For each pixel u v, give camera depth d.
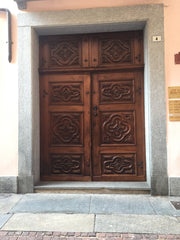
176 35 3.97
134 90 4.39
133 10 4.01
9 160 4.21
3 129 4.25
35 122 4.34
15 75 4.27
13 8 4.29
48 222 3.08
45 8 4.20
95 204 3.61
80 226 2.97
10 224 3.04
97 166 4.44
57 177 4.48
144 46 4.31
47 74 4.55
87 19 4.09
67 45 4.54
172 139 3.95
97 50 4.46
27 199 3.84
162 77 3.97
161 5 3.98
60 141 4.52
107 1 4.09
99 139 4.45
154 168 3.95
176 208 3.45
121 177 4.38
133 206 3.53
